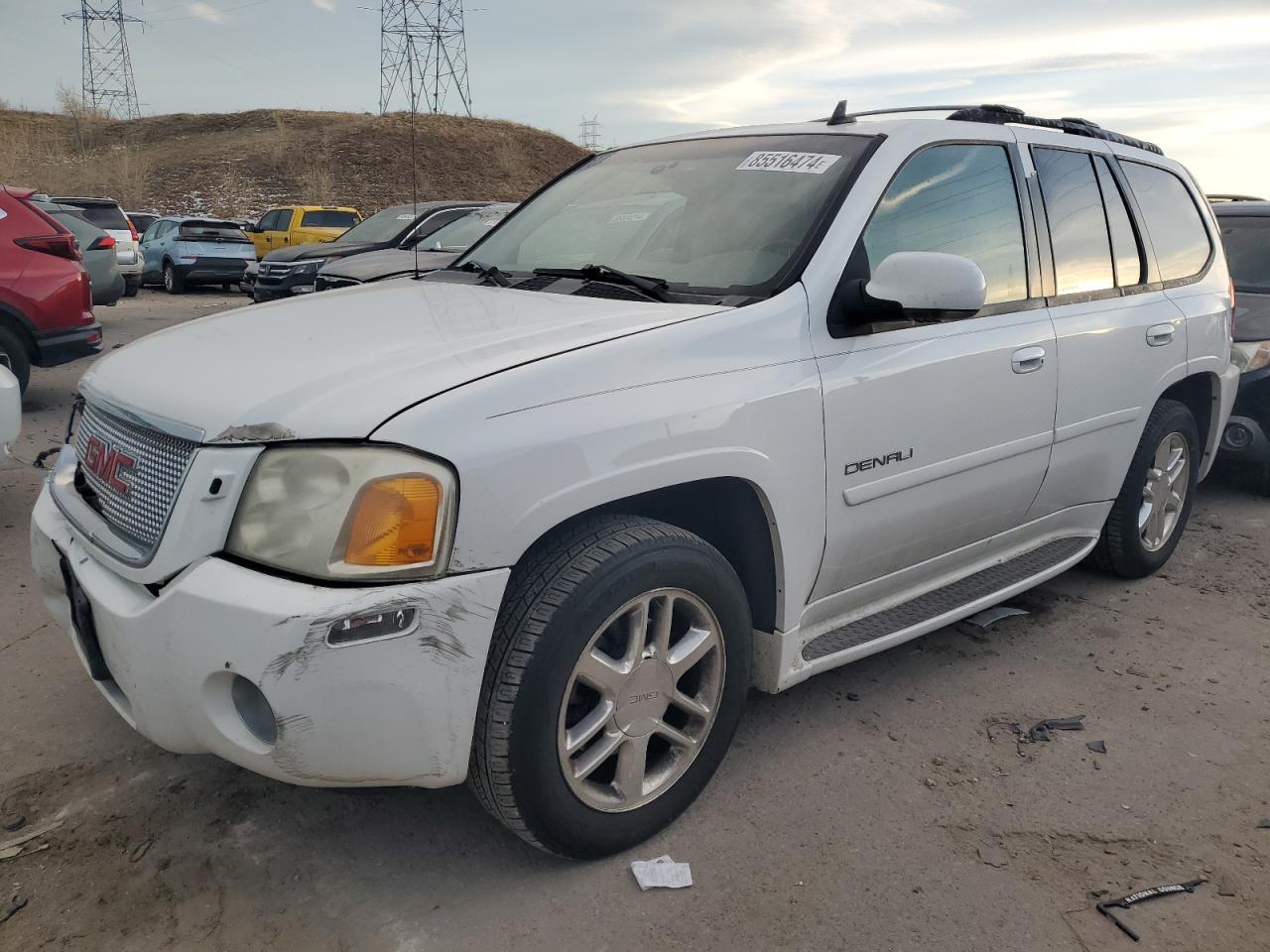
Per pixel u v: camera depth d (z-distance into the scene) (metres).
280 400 2.10
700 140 3.61
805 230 2.86
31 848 2.44
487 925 2.23
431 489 2.00
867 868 2.46
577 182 3.74
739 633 2.57
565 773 2.28
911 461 2.96
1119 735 3.13
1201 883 2.44
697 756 2.57
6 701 3.15
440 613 2.01
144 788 2.70
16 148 45.22
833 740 3.05
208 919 2.22
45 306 7.07
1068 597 4.30
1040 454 3.48
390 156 49.28
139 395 2.34
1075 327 3.56
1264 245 6.51
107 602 2.19
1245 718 3.27
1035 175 3.57
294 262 11.52
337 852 2.46
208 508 2.05
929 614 3.21
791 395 2.58
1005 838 2.59
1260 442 5.62
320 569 1.97
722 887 2.37
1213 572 4.65
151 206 40.78
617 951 2.16
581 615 2.19
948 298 2.58
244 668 1.96
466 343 2.35
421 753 2.07
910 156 3.10
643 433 2.27
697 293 2.77
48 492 2.72
